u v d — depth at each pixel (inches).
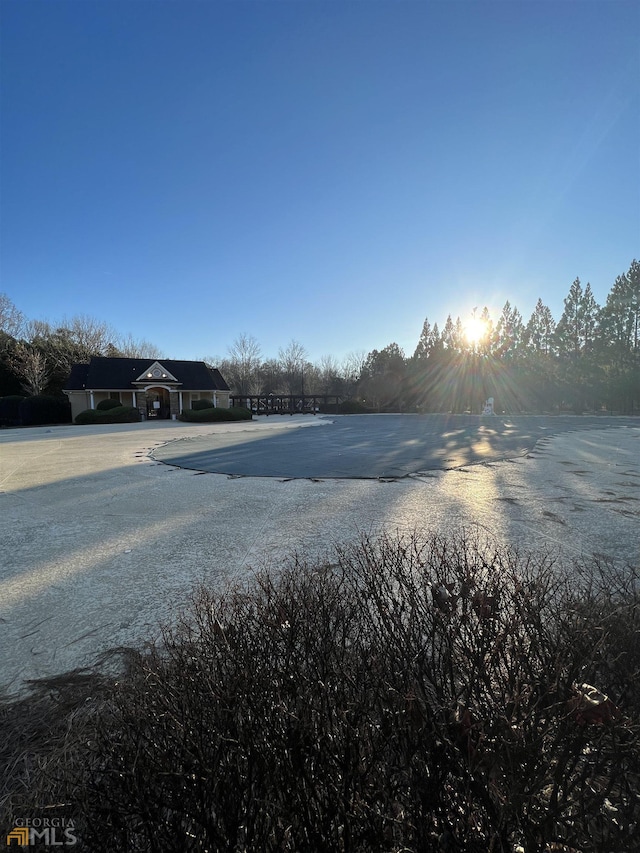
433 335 1605.6
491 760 38.3
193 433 681.6
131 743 41.6
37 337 1330.0
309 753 39.2
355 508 202.8
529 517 182.5
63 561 144.3
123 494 247.3
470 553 125.6
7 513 210.5
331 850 34.9
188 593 116.6
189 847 35.3
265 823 36.3
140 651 88.7
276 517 190.9
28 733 64.7
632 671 48.8
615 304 1201.4
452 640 49.6
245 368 2003.0
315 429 738.2
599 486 248.4
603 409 1248.2
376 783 38.2
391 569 77.6
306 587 70.9
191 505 217.5
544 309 1338.6
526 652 48.0
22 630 100.0
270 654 51.0
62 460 393.4
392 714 42.1
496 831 36.2
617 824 38.2
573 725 39.5
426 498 221.0
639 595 67.3
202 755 39.3
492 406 1214.3
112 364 1162.0
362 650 50.3
